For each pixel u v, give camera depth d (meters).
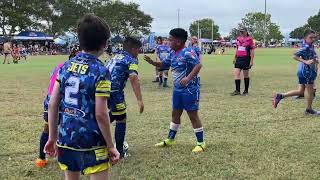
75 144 3.71
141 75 21.95
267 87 15.95
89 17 3.72
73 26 80.38
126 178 5.83
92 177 3.78
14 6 76.12
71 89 3.70
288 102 12.00
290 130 8.54
